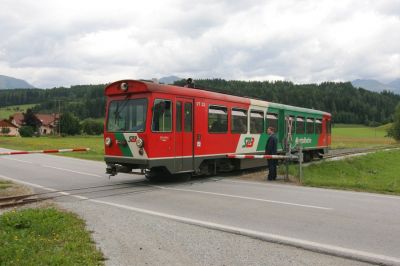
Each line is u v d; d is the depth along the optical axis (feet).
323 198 37.09
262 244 21.79
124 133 44.16
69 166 69.36
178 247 20.98
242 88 347.15
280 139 69.41
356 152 120.98
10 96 630.74
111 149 45.57
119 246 20.97
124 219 27.25
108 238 22.39
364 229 25.27
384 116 440.04
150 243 21.62
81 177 52.70
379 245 21.84
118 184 45.78
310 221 27.30
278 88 374.84
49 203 33.14
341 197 37.88
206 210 30.71
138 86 43.32
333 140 256.32
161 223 26.22
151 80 45.27
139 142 42.60
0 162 77.51
